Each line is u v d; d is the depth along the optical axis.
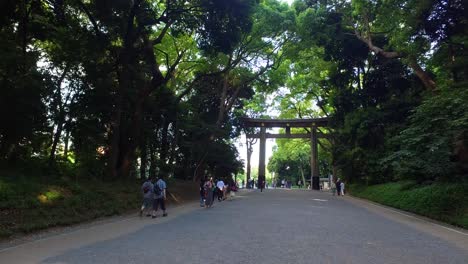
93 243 9.74
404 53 23.66
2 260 7.76
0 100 15.13
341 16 30.12
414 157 17.69
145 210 18.81
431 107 16.41
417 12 19.44
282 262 7.67
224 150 36.59
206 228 12.73
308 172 82.56
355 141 35.91
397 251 9.14
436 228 14.03
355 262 7.79
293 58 36.00
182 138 33.84
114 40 21.66
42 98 17.78
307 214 17.84
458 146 17.58
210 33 21.66
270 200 28.59
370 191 31.62
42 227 11.60
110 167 21.78
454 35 20.34
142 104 24.89
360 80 39.81
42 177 15.66
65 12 19.91
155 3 24.28
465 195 16.23
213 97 40.44
